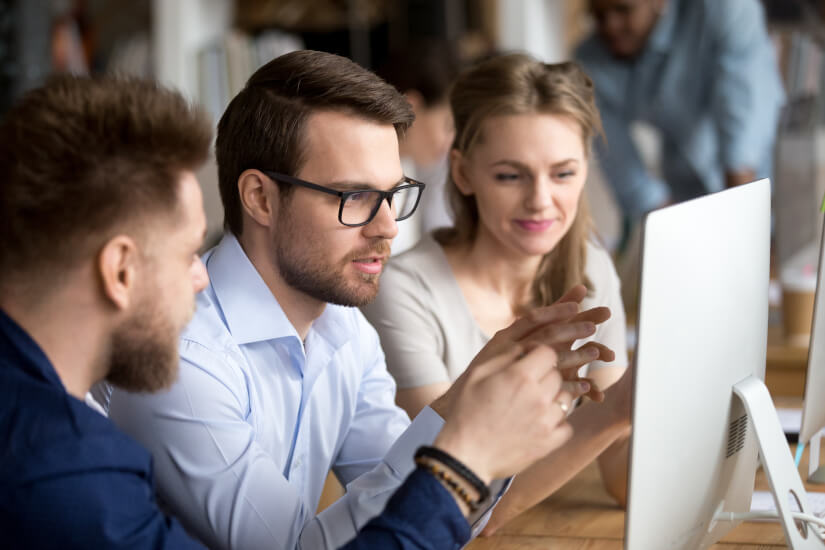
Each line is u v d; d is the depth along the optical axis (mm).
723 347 1156
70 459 894
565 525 1503
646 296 999
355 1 4949
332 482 2051
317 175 1295
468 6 5156
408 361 1914
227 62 4105
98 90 947
